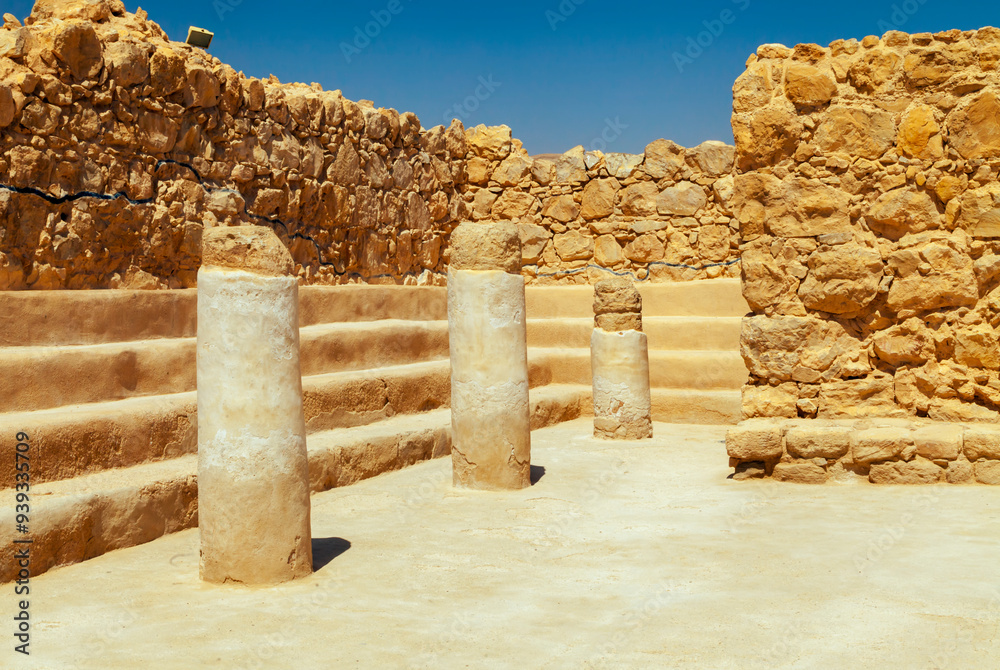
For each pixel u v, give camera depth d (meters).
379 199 12.83
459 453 7.83
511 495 7.54
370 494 7.77
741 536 5.86
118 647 4.08
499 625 4.30
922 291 7.64
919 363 7.73
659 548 5.65
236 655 3.97
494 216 15.72
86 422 6.47
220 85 9.91
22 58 7.91
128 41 8.84
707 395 12.23
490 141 15.66
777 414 8.05
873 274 7.76
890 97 7.78
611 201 14.96
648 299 13.99
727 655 3.83
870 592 4.59
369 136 12.58
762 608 4.41
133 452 6.86
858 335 7.95
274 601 4.74
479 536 6.14
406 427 9.54
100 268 8.65
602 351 10.78
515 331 7.80
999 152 7.40
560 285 15.37
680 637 4.05
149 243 9.10
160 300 8.57
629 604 4.55
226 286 5.02
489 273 7.71
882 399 7.85
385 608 4.60
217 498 5.05
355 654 3.96
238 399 5.03
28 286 7.91
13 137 7.70
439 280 14.32
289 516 5.12
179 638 4.19
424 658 3.90
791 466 7.45
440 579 5.12
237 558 5.02
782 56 8.14
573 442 10.62
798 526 6.04
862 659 3.73
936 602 4.40
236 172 10.11
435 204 14.25
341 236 12.00
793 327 7.99
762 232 8.15
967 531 5.70
